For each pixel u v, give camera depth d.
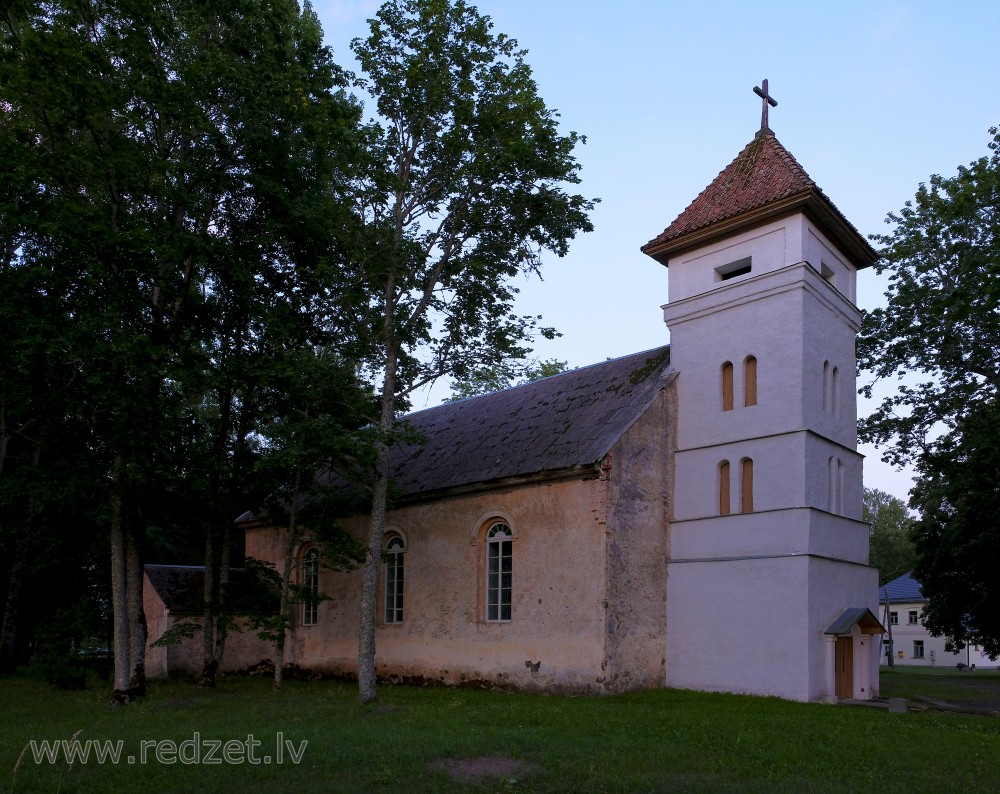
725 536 19.69
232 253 17.97
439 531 23.12
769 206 20.12
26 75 15.77
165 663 25.73
